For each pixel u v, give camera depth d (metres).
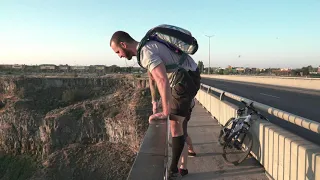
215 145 5.67
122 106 50.62
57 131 48.94
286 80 32.97
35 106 64.06
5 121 58.09
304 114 10.80
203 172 4.22
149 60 2.54
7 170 49.16
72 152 44.00
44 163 43.91
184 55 2.90
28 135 54.41
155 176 1.67
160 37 2.73
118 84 74.06
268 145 4.05
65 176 39.97
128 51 2.80
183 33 2.77
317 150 2.99
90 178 38.50
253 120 4.68
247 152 4.42
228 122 5.43
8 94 71.31
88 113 49.72
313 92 22.33
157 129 2.91
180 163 3.99
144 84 66.75
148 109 46.72
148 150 2.16
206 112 11.00
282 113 3.87
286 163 3.49
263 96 19.11
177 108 2.95
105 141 46.00
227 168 4.37
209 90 11.32
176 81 2.87
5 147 54.94
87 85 75.12
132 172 1.76
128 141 43.31
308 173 2.98
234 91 24.25
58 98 69.50
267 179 3.98
